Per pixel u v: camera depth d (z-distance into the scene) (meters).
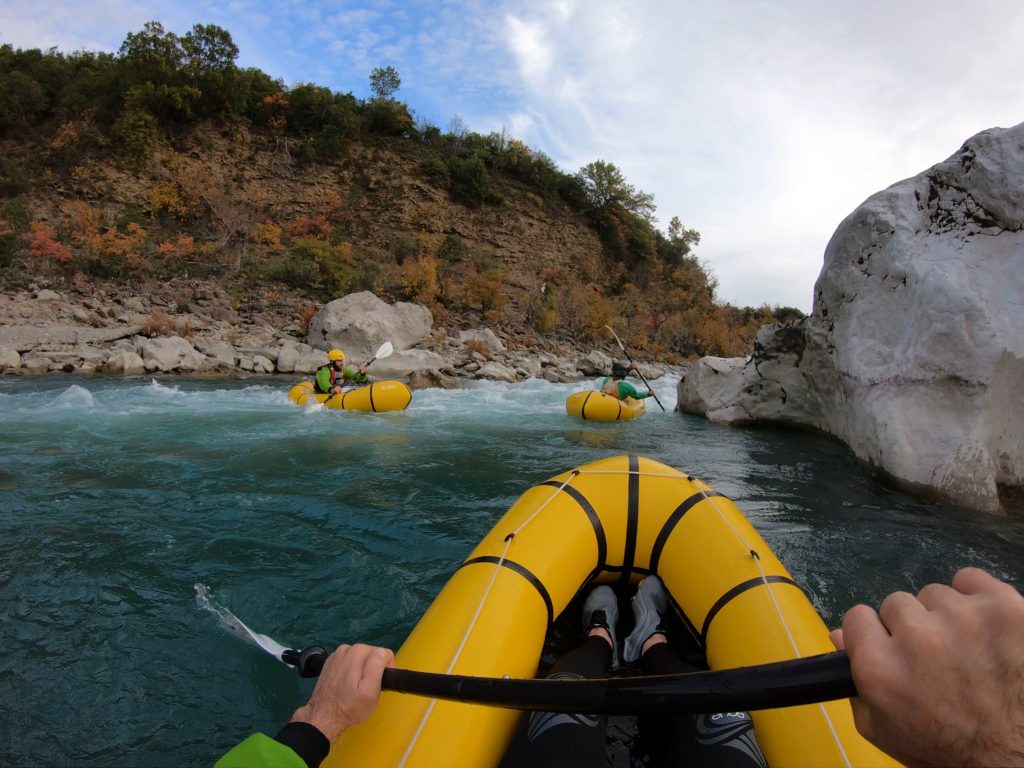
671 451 6.16
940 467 4.32
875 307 5.37
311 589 2.93
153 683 2.22
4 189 25.06
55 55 32.19
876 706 0.55
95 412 7.27
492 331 22.02
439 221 33.44
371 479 4.77
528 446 6.29
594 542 2.69
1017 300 4.34
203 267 21.80
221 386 10.66
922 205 5.37
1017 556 3.46
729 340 31.73
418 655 1.80
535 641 2.08
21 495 4.09
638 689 0.86
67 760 1.86
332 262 23.14
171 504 4.01
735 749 1.67
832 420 6.42
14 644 2.42
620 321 28.02
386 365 15.05
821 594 2.98
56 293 16.27
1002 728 0.48
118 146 27.39
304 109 32.91
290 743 1.17
